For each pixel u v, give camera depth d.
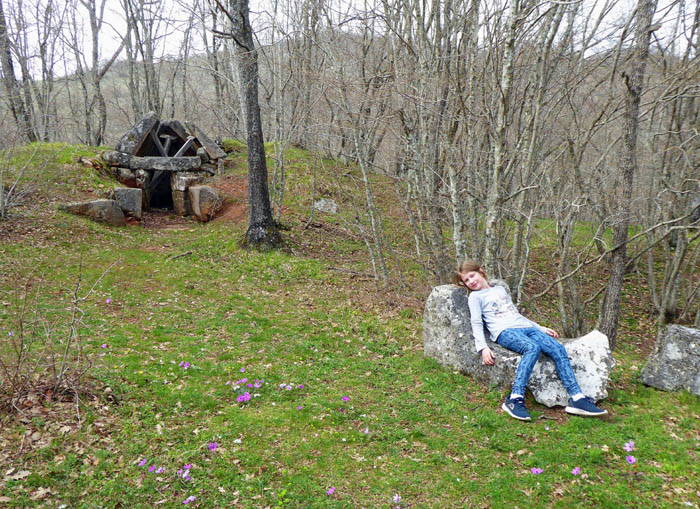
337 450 3.54
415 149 6.96
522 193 6.46
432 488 3.14
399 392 4.53
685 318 8.10
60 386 4.04
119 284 7.89
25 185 11.75
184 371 4.78
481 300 4.55
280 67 12.61
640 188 8.48
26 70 18.73
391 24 7.08
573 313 6.76
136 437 3.57
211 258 9.80
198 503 2.95
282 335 6.14
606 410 4.09
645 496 3.01
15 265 8.14
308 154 17.78
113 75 28.81
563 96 6.23
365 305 7.68
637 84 6.02
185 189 14.39
